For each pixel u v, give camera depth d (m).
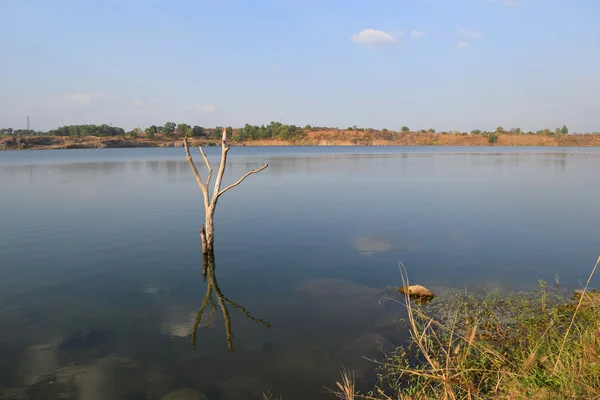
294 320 8.89
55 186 32.72
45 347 7.69
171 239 15.78
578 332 6.27
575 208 22.38
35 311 9.32
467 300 9.74
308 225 18.33
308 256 13.65
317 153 109.38
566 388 4.17
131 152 122.12
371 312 9.22
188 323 8.77
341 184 34.53
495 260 13.14
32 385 6.43
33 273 11.91
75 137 169.75
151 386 6.42
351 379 6.55
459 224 18.50
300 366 6.98
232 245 15.04
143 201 24.95
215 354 7.43
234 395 6.16
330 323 8.69
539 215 20.45
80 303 9.78
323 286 10.75
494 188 31.44
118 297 10.16
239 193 28.77
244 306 9.66
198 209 22.20
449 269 12.26
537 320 7.97
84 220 19.19
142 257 13.52
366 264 12.79
